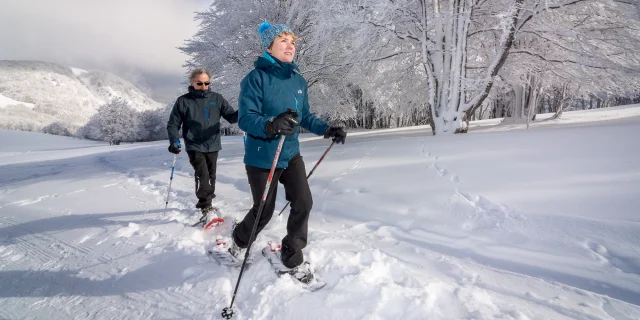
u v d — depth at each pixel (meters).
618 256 2.06
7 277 2.38
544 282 1.90
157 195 4.74
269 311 1.73
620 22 7.98
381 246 2.49
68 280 2.29
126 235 3.10
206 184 3.41
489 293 1.83
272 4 12.20
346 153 5.87
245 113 1.89
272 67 1.99
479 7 7.95
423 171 4.04
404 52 8.38
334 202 3.51
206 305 1.87
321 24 7.54
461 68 7.36
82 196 4.93
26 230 3.44
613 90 9.00
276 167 2.00
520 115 11.61
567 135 5.13
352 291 1.81
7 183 6.72
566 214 2.54
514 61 9.14
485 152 4.52
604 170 3.25
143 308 1.90
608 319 1.57
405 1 7.35
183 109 3.44
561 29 7.18
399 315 1.62
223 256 2.35
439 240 2.53
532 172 3.50
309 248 2.44
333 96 13.41
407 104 11.38
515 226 2.55
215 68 13.80
